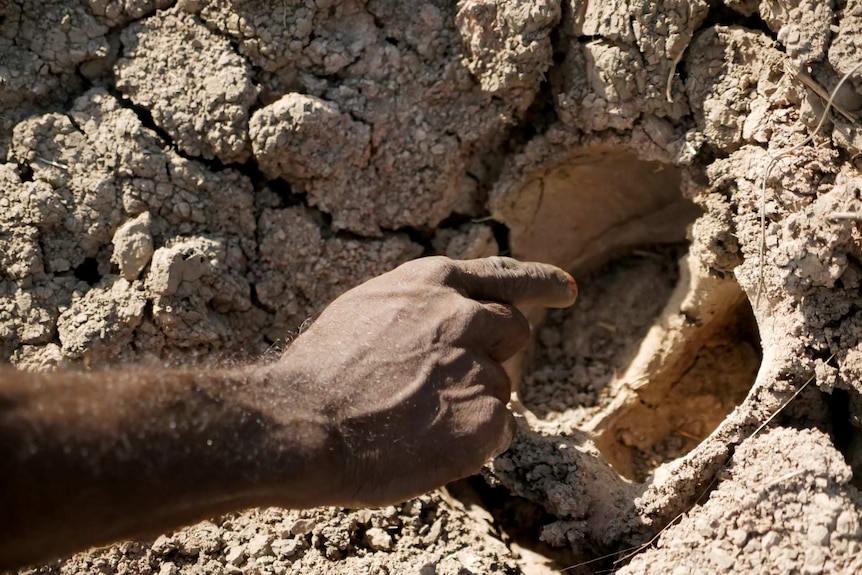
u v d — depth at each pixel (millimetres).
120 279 1926
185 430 1316
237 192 2014
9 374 1237
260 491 1408
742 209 1800
